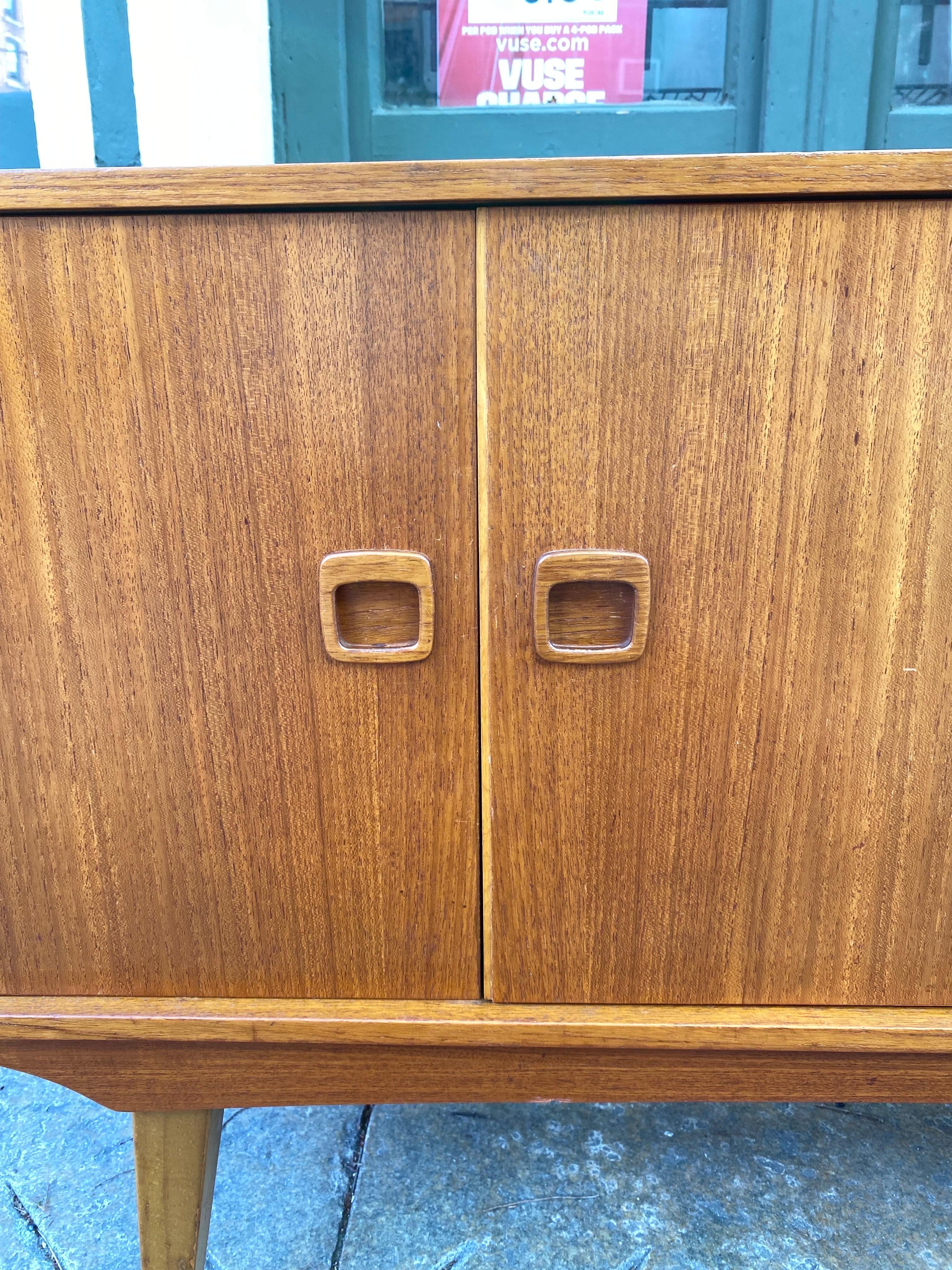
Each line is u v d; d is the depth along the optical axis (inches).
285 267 16.7
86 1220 25.6
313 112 32.0
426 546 17.9
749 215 16.2
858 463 17.3
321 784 19.2
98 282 16.9
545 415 17.1
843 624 18.0
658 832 19.2
